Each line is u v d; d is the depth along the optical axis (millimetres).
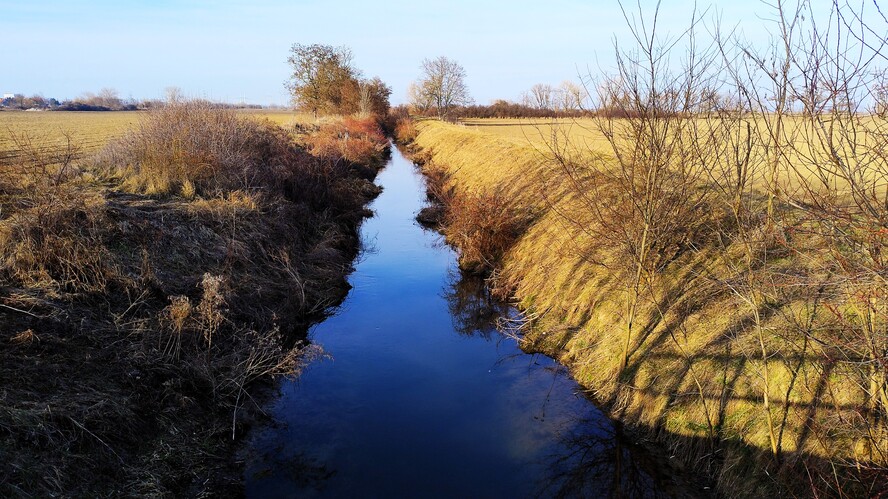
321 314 10766
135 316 7527
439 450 6664
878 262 3660
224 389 7277
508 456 6582
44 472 4766
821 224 4477
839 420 4902
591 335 8531
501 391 8070
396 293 12094
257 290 9773
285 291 10523
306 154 19766
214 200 11578
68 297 7059
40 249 7387
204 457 6066
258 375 7773
